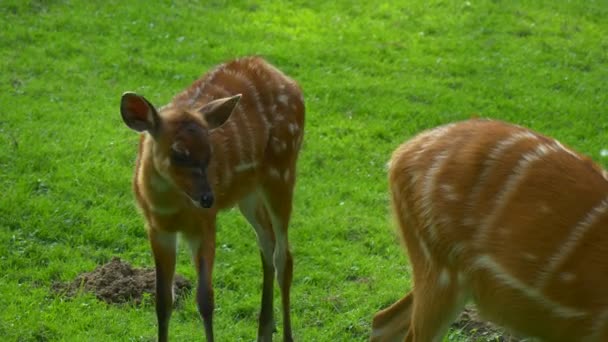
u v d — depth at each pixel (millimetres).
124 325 10820
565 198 7617
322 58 19797
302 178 15125
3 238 12523
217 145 9891
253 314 11492
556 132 17469
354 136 16703
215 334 10922
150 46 19422
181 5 21625
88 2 21172
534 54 20938
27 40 19062
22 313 10891
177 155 9227
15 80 17359
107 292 11500
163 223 9695
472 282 8117
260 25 21094
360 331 11125
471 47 20984
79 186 14000
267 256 10836
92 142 15359
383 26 21719
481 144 8203
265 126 10555
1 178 13961
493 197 7949
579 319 7438
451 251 8203
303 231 13500
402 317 9242
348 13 22266
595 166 7906
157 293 9875
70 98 16906
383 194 14859
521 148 8016
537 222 7648
